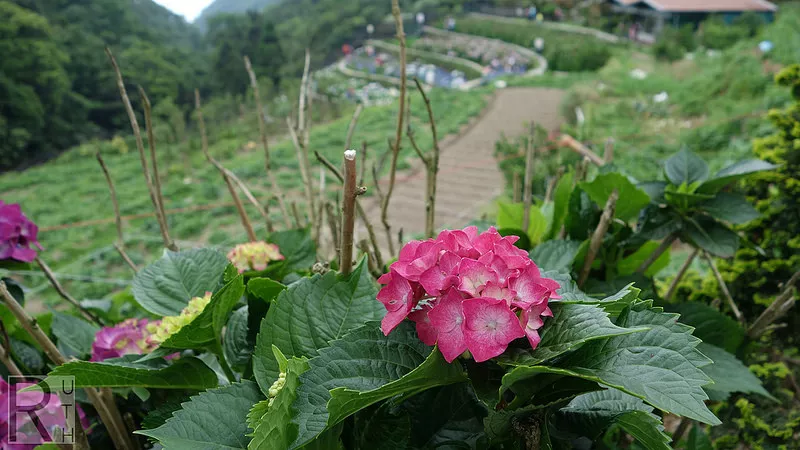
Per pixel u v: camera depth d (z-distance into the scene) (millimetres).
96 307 1898
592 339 847
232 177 1977
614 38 41094
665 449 891
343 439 1034
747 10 36656
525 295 878
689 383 775
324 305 1085
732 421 2344
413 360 929
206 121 30391
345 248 1102
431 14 61594
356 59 50812
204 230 13695
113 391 1399
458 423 1045
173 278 1303
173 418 909
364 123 21906
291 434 854
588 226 1719
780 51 18609
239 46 49719
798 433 2260
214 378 1144
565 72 31969
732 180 1708
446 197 12492
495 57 44500
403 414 1021
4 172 32656
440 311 866
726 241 1682
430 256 931
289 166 17609
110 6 53438
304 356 936
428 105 1677
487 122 20469
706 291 2646
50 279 1752
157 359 1239
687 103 17719
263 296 1194
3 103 33938
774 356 2523
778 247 2574
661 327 851
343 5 62344
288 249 1743
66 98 39062
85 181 21422
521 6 56719
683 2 37906
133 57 45156
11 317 1536
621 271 1894
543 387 924
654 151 13930
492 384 921
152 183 1773
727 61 19516
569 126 17375
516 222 1938
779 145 2682
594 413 1027
